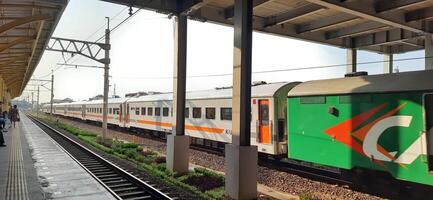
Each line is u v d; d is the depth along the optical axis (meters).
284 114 14.87
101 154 18.73
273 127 14.64
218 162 16.05
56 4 11.49
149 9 12.66
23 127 37.09
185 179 12.24
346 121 11.22
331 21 16.16
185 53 13.45
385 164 10.08
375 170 10.52
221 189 10.94
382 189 10.87
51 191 10.11
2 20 14.05
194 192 10.53
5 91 45.62
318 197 10.17
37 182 10.91
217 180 11.83
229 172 10.02
